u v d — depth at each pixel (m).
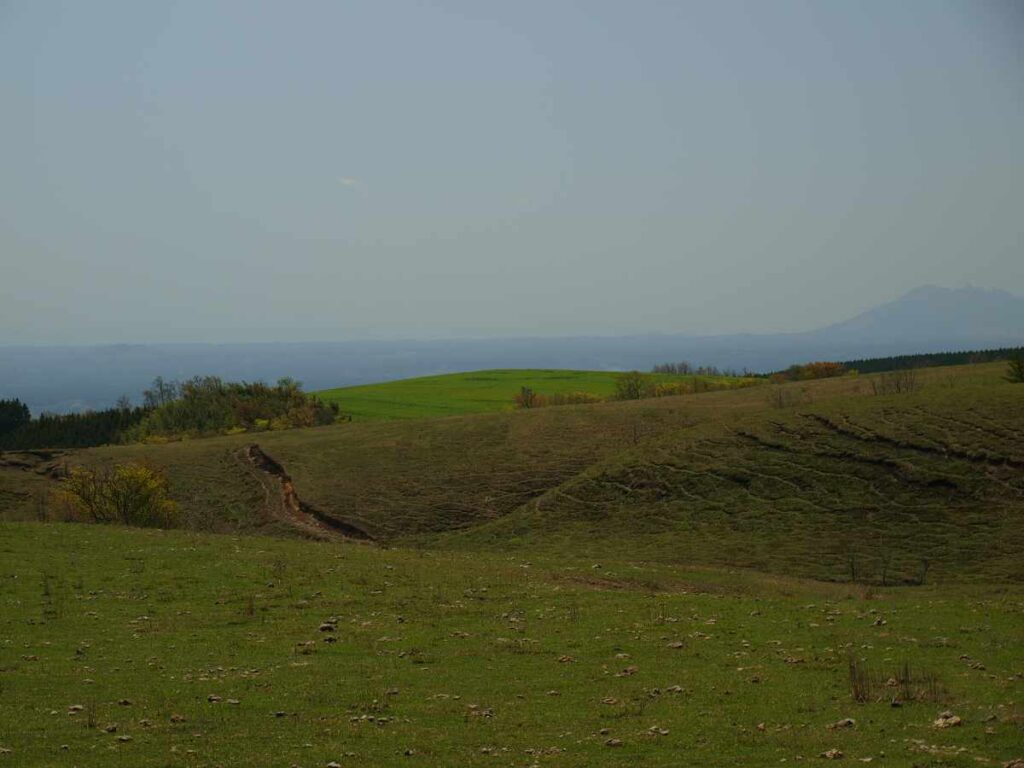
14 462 85.38
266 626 24.94
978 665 20.02
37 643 22.88
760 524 58.09
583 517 65.25
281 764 14.04
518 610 27.33
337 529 67.81
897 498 57.44
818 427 71.62
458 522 67.94
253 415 135.00
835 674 19.41
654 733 15.35
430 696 18.12
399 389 169.50
